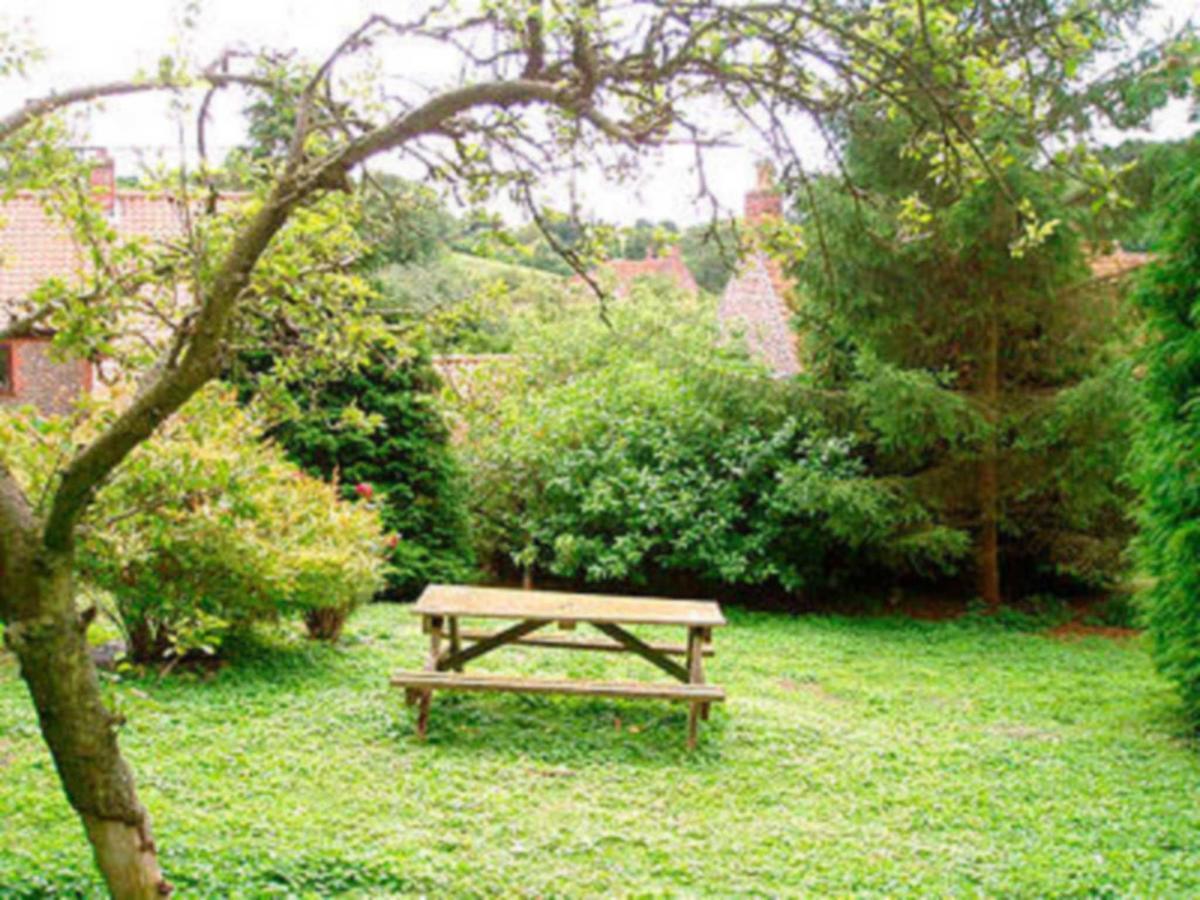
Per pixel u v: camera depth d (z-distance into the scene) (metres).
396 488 12.42
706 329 18.61
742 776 6.39
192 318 3.16
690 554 12.78
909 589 14.12
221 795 5.57
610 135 2.98
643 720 7.34
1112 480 12.06
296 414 4.06
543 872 4.89
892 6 3.28
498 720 7.14
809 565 13.09
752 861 5.13
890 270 11.73
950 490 12.69
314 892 4.53
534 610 7.08
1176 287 7.69
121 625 8.05
